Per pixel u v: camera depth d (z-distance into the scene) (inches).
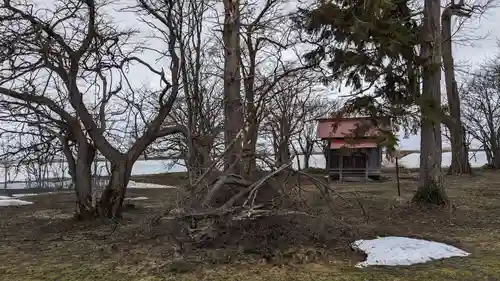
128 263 291.0
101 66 481.7
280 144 429.7
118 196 473.7
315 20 487.8
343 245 322.7
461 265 277.9
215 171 343.0
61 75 450.9
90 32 461.1
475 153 1845.5
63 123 469.1
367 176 1128.2
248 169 354.3
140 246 335.3
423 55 507.2
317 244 323.9
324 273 263.3
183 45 504.7
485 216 484.1
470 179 1087.6
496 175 1240.2
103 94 513.0
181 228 313.7
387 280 247.9
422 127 533.6
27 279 258.2
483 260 290.2
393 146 501.4
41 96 451.8
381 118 504.1
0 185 1007.0
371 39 454.0
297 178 350.0
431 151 529.0
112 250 328.2
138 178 1196.5
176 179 1144.2
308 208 341.4
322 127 1165.7
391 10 469.4
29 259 309.7
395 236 362.3
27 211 603.2
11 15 427.5
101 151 475.2
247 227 316.5
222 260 285.9
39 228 438.3
